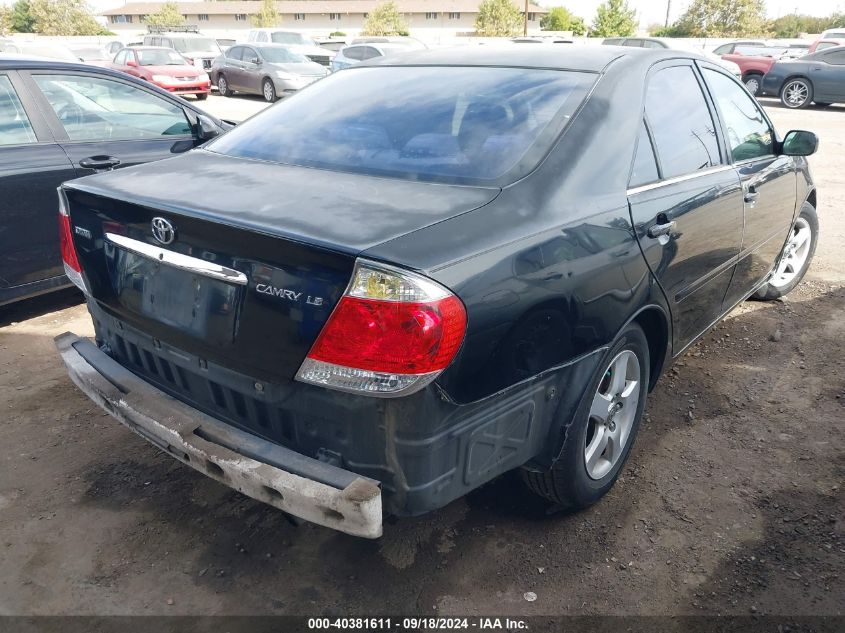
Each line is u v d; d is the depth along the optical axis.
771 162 3.72
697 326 3.17
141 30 73.75
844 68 15.34
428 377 1.71
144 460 2.93
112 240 2.27
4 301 4.07
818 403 3.43
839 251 5.79
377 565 2.37
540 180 2.15
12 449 2.99
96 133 4.42
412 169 2.26
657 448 3.05
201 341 2.04
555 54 2.79
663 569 2.36
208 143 2.89
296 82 16.94
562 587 2.29
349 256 1.68
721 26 46.38
